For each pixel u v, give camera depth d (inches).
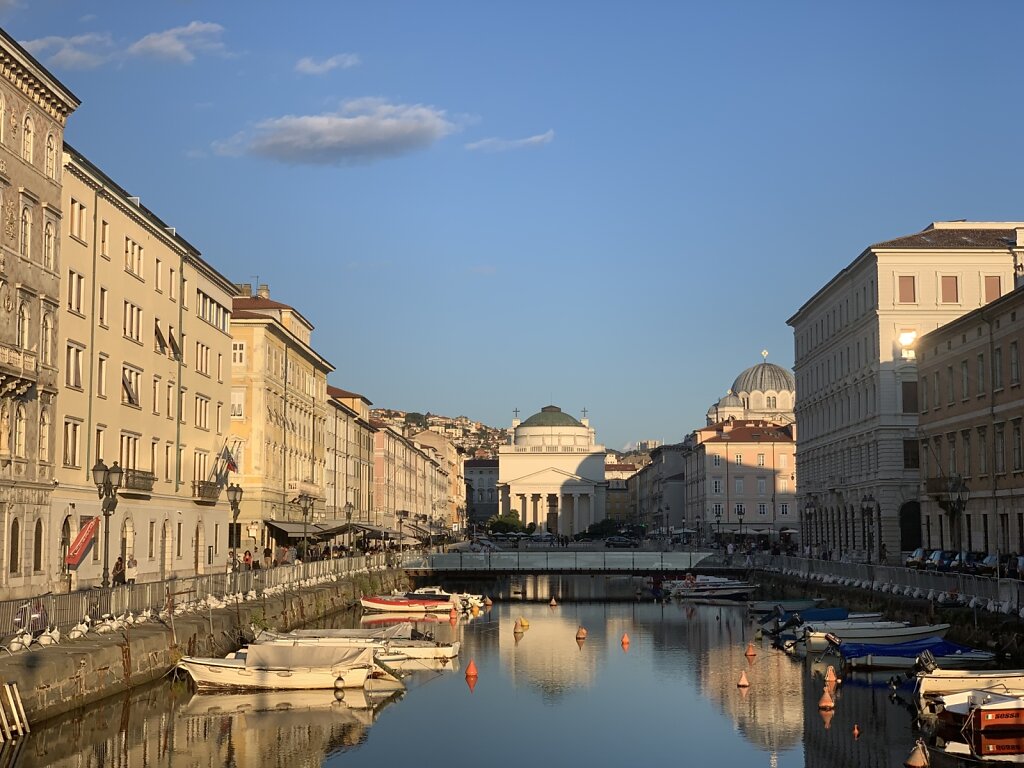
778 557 4237.2
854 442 4407.0
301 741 1672.0
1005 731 1549.0
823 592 3452.3
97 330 2480.3
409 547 5885.8
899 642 2396.7
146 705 1836.9
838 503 4655.5
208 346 3336.6
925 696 1781.5
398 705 1980.8
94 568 2448.3
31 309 2143.2
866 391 4249.5
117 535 2610.7
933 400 3545.8
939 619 2479.1
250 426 3772.1
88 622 1840.6
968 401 3250.5
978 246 4052.7
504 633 3152.1
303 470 4503.0
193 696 1942.7
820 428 5000.0
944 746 1579.7
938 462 3506.4
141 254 2773.1
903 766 1521.9
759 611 3688.5
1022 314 2881.4
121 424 2620.6
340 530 4138.8
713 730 1792.6
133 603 2032.5
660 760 1608.0
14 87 2060.8
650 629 3253.0
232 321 3796.8
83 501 2395.4
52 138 2239.2
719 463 7657.5
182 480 3068.4
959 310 4040.4
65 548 2317.9
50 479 2224.4
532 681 2256.4
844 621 2706.7
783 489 7598.4
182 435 3073.3
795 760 1595.7
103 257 2513.5
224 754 1587.1
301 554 4205.2
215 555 3341.5
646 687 2190.0
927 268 4062.5
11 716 1449.3
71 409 2333.9
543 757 1624.0
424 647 2529.5
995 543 3043.8
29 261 2128.4
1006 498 2982.3
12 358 2009.1
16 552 2082.9
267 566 3390.7
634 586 5310.0
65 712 1589.6
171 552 2960.1
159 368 2893.7
